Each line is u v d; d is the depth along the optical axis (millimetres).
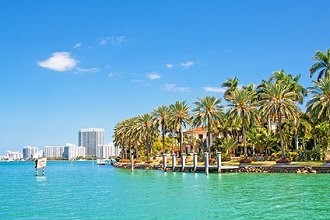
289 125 80312
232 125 88500
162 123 101938
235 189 38156
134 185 47000
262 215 23266
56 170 111562
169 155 104375
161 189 40438
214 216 23375
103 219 23422
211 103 86000
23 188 46375
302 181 44906
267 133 85500
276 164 65188
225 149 87438
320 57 77250
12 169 127812
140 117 113375
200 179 52594
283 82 85188
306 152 71062
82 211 26641
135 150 132500
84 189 43656
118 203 30250
